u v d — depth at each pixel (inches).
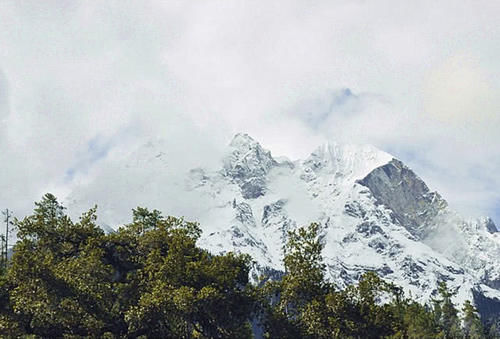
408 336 6865.2
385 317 6668.3
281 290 6619.1
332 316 6392.7
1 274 6043.3
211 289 5703.7
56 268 5684.1
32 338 5644.7
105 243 6254.9
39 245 6146.7
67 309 5457.7
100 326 5521.7
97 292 5625.0
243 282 6619.1
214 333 6048.2
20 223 6141.7
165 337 5802.2
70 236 6264.8
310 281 6604.3
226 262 6461.6
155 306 5536.4
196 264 6043.3
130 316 5521.7
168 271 5920.3
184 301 5615.2
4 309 5497.1
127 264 6250.0
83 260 5708.7
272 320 6343.5
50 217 6348.4
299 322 6427.2
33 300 5349.4
